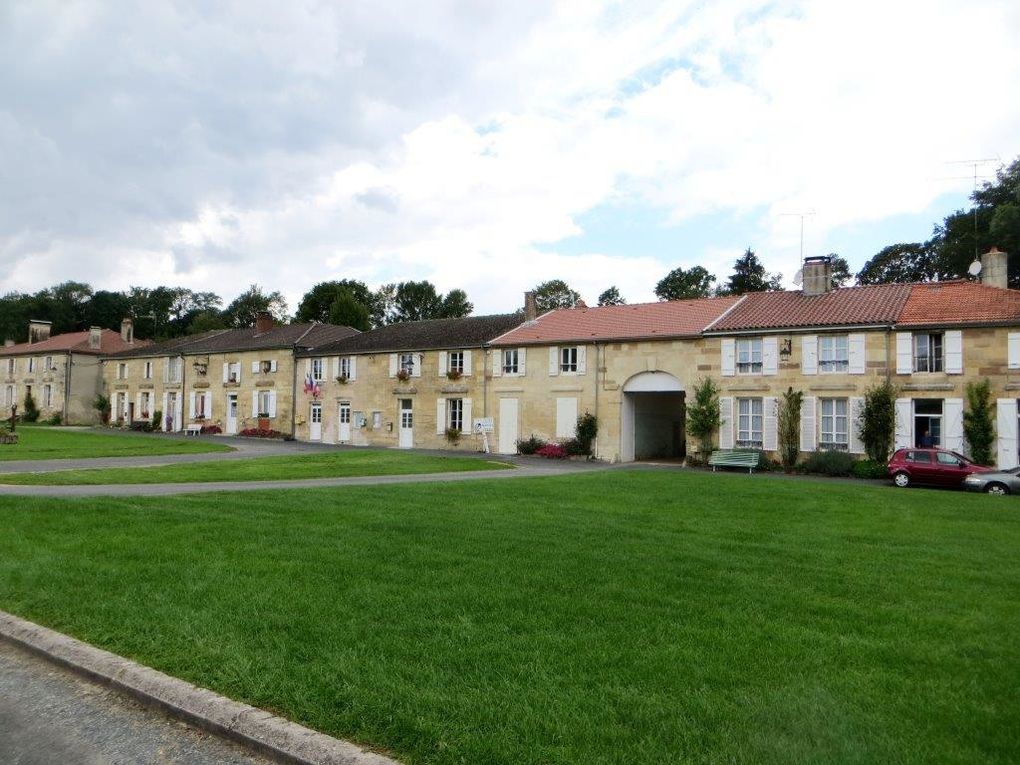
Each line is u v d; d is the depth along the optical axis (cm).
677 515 1258
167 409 5394
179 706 439
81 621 578
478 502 1370
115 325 9725
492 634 547
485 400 3828
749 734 386
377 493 1491
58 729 427
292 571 741
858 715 412
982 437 2612
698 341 3216
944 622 602
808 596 679
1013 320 2602
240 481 1894
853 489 1948
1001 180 4316
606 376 3447
